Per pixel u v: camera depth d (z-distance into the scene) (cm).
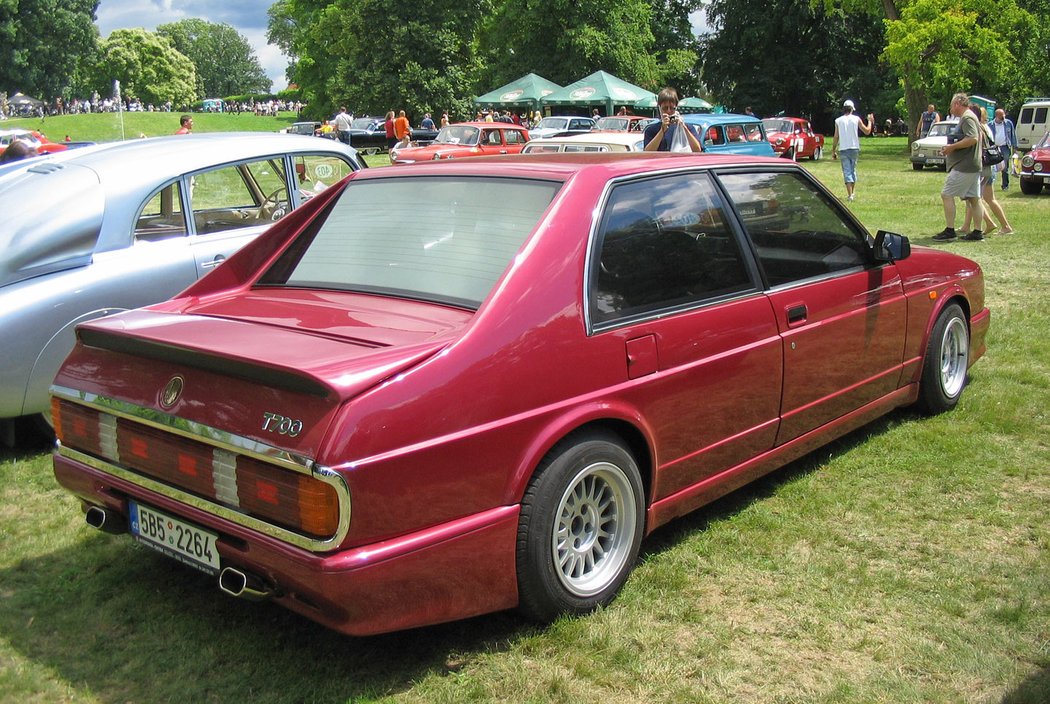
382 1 4969
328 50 5856
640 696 268
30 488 452
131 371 299
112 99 10975
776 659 286
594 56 4959
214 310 330
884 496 407
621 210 329
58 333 488
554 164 346
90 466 310
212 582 344
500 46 5338
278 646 298
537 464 286
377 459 247
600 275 313
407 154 2208
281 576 254
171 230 554
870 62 5353
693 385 339
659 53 5850
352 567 244
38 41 7756
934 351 491
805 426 406
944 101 3709
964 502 401
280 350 268
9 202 514
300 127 4969
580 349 297
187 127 1381
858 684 272
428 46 4997
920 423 501
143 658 292
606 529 320
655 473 331
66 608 326
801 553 356
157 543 295
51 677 282
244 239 579
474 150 2233
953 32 3130
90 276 501
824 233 422
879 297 444
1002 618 306
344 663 287
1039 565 343
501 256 307
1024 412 516
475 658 288
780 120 2997
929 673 278
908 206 1518
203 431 267
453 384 264
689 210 356
